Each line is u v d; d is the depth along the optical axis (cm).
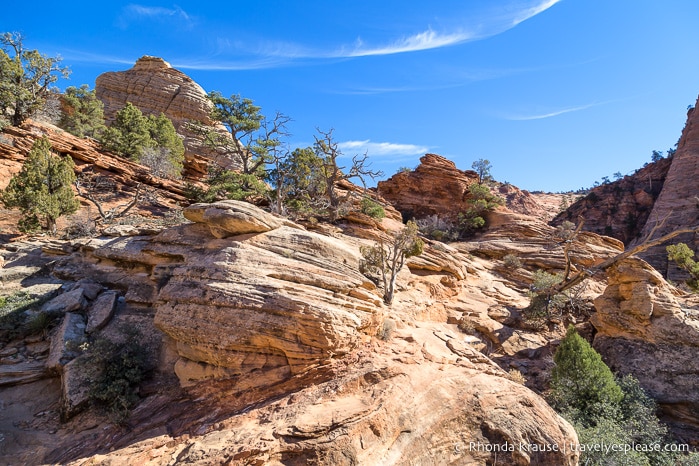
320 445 837
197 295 1232
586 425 1333
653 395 1673
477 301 2611
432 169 5525
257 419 960
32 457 937
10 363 1272
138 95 5991
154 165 3869
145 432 981
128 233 1989
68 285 1692
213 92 3875
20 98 3384
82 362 1176
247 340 1142
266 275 1295
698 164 5606
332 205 3422
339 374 1112
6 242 2284
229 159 5612
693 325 1820
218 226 1512
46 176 2498
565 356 1583
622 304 2002
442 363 1299
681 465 1245
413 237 1980
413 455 888
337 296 1340
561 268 3494
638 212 6669
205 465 795
